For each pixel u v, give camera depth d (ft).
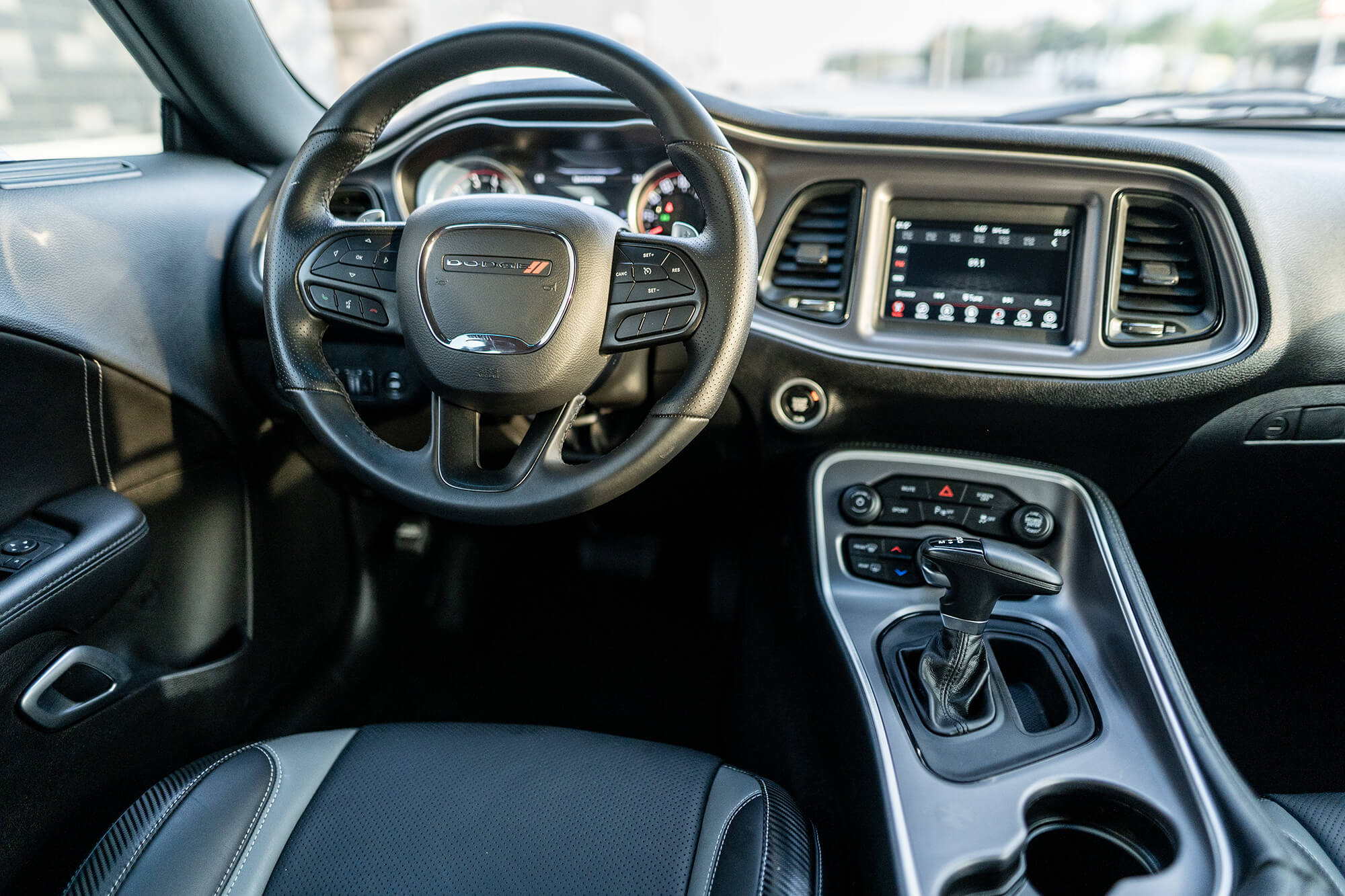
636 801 2.62
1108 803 2.88
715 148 2.89
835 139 4.01
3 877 2.89
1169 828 2.74
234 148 4.86
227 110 4.62
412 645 5.40
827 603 3.92
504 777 2.71
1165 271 3.89
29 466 3.23
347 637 5.08
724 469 4.73
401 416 4.33
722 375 2.89
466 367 2.89
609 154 4.32
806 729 4.02
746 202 2.92
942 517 4.13
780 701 4.28
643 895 2.33
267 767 2.76
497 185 4.47
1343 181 3.90
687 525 5.50
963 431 4.20
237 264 4.23
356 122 3.11
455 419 3.02
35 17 4.38
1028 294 4.01
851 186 4.07
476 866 2.41
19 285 3.18
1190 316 3.92
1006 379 3.94
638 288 2.93
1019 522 4.03
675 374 4.15
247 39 4.59
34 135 4.18
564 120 4.25
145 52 4.32
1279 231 3.80
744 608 5.02
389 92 3.09
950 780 2.93
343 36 7.65
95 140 4.41
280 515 4.57
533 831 2.51
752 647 4.72
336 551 5.06
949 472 4.18
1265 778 4.39
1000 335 4.05
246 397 4.31
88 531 3.19
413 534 5.39
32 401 3.20
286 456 4.62
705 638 5.55
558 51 2.93
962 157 3.94
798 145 4.07
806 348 4.08
